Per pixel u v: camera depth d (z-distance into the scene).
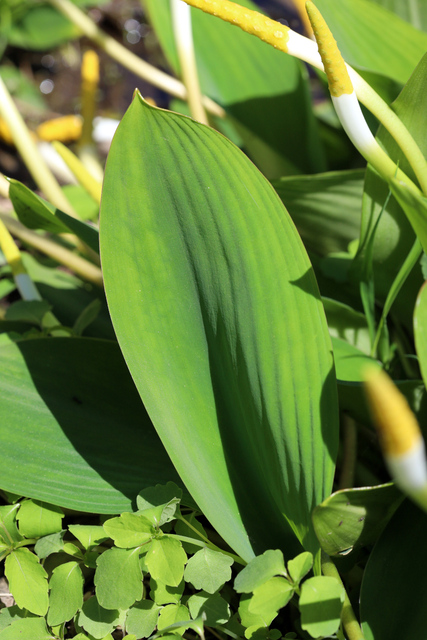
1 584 0.83
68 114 2.60
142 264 0.73
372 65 0.92
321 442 0.72
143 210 0.73
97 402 0.83
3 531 0.78
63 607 0.75
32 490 0.77
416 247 0.78
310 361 0.72
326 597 0.71
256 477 0.77
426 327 0.68
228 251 0.72
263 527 0.77
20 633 0.75
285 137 1.15
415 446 0.65
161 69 2.72
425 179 0.73
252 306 0.73
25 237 0.94
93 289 1.05
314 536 0.74
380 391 0.63
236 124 1.14
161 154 0.71
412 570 0.74
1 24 2.51
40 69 2.76
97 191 0.94
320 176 0.88
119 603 0.73
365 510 0.72
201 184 0.71
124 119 0.70
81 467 0.79
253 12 0.72
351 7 0.92
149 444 0.81
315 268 0.97
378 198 0.82
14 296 1.33
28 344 0.84
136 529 0.74
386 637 0.73
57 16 2.53
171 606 0.75
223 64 1.17
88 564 0.76
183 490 0.79
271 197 0.70
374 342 0.84
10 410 0.81
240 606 0.74
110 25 2.83
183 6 0.96
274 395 0.73
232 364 0.75
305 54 0.72
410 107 0.76
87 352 0.84
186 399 0.75
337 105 0.72
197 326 0.75
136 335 0.74
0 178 0.90
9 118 0.99
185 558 0.74
